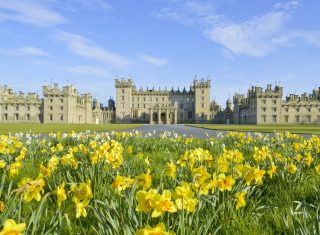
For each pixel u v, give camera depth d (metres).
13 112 142.88
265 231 4.63
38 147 13.81
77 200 3.71
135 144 16.62
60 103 138.00
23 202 5.32
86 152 8.70
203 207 4.98
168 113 154.62
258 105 135.38
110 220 3.78
